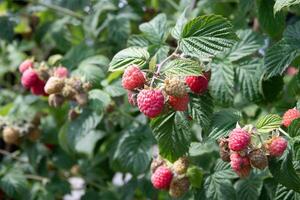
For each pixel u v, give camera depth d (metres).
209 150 0.62
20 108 0.87
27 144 0.85
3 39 0.88
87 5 0.81
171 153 0.51
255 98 0.61
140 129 0.72
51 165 0.90
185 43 0.50
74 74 0.69
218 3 0.74
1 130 0.84
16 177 0.85
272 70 0.54
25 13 0.94
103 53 0.82
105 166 0.88
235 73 0.62
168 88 0.45
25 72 0.68
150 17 0.84
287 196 0.53
